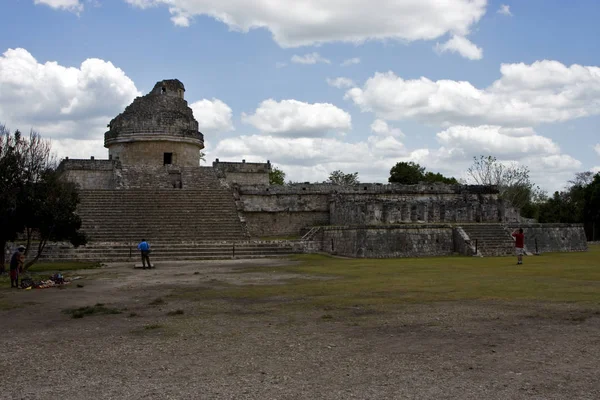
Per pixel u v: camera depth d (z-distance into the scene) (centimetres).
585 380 678
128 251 2897
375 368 747
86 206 3603
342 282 1738
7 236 2252
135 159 4928
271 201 4222
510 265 2286
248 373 737
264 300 1385
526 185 6900
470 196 4394
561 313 1105
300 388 668
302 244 3200
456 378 695
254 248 3097
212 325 1066
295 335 962
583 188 7019
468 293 1417
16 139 2344
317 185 4334
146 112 4994
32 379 723
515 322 1025
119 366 782
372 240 2909
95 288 1692
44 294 1570
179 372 746
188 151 5091
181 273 2147
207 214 3656
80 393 663
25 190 2248
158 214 3588
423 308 1202
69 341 950
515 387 656
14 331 1047
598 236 6228
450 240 3122
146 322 1110
